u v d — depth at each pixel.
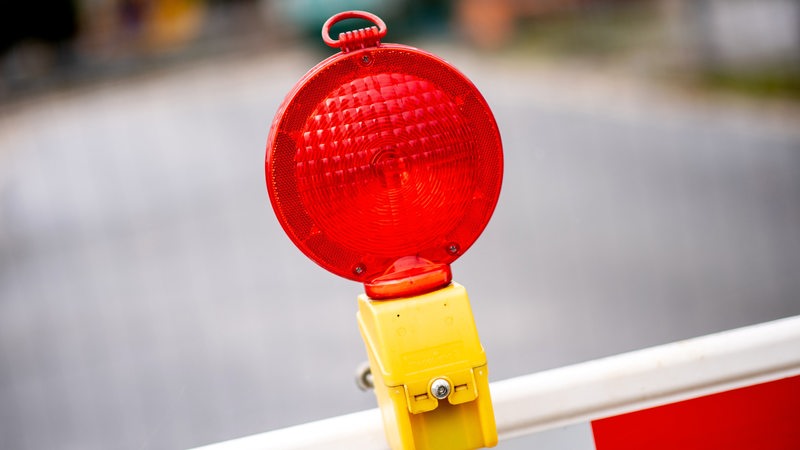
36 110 24.16
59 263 11.45
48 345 8.77
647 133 14.61
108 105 23.38
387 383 1.38
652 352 1.60
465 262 9.44
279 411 6.63
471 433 1.42
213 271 10.30
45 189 15.34
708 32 20.47
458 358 1.39
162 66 29.25
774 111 14.98
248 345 7.99
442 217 1.42
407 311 1.40
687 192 11.12
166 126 19.44
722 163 12.32
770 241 9.03
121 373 7.84
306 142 1.37
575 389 1.56
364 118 1.38
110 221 13.02
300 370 7.26
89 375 7.89
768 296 7.71
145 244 11.75
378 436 1.52
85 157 17.47
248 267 10.27
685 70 18.36
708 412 1.60
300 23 25.53
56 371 8.10
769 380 1.61
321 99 1.37
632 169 12.48
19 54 31.27
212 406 6.88
